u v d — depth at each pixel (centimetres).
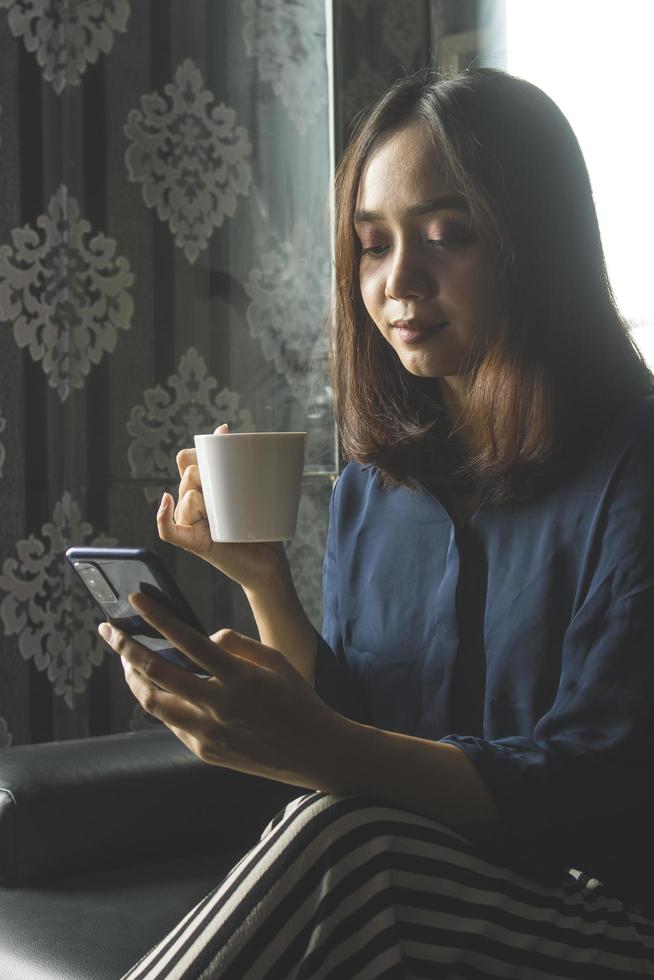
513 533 116
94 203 237
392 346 126
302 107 259
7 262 228
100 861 145
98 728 237
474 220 111
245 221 254
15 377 229
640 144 253
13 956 119
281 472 101
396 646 125
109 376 239
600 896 104
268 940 86
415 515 126
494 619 115
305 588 261
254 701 91
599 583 106
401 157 113
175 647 93
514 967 95
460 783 96
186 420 247
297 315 259
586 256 117
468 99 112
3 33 228
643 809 107
